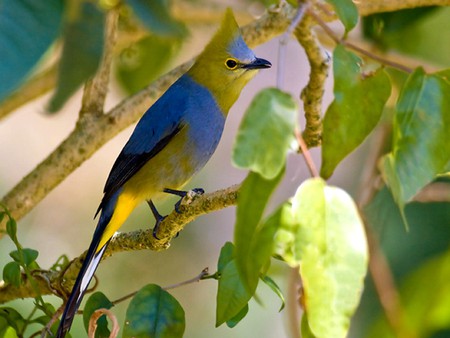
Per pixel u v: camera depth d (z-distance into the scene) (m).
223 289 6.38
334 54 5.23
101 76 8.83
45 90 9.93
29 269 7.82
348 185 13.34
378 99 5.33
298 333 6.82
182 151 10.61
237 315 6.97
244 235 4.87
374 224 11.01
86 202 15.33
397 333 9.01
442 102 5.52
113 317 6.75
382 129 9.82
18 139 16.36
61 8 4.52
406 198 5.43
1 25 4.39
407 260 10.93
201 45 13.62
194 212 7.52
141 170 10.41
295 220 4.96
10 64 4.31
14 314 7.64
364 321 11.03
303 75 15.39
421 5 9.23
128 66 10.89
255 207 4.80
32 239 14.52
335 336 4.98
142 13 5.14
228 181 15.16
